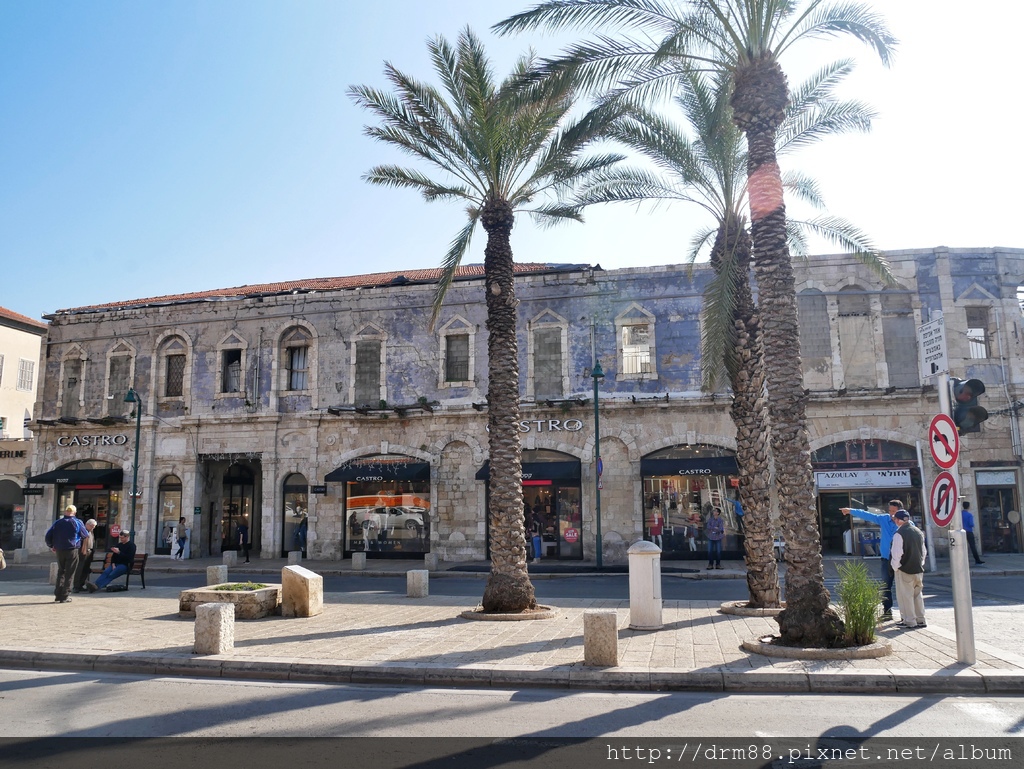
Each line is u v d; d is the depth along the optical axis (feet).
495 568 46.85
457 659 31.76
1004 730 22.36
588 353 91.76
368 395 97.50
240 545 102.37
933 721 23.35
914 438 84.79
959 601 30.27
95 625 42.04
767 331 36.86
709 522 77.56
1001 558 79.71
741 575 72.08
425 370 96.27
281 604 46.55
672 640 36.14
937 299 87.25
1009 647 34.09
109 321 108.78
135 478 96.63
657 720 23.81
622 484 89.04
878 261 64.03
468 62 51.39
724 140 52.39
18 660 33.68
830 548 85.87
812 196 67.21
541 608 46.78
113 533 62.34
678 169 55.42
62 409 109.29
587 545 88.63
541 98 46.57
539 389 92.48
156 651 33.83
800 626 32.91
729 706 25.59
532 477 88.48
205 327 104.47
